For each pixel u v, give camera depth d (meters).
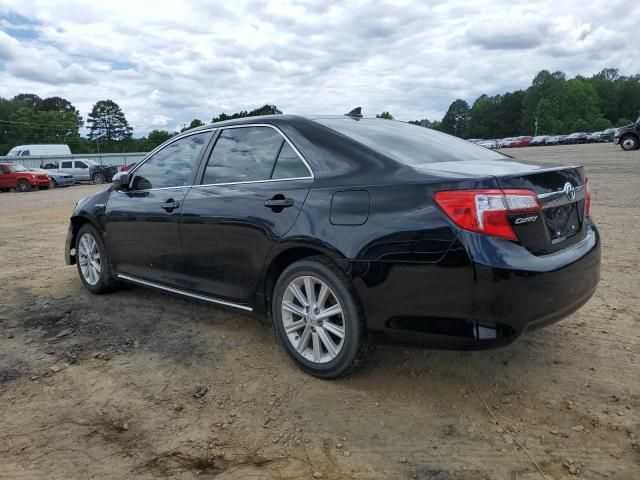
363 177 2.96
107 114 128.88
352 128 3.46
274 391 3.10
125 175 4.57
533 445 2.52
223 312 4.48
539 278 2.57
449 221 2.59
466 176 2.64
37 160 42.34
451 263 2.57
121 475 2.41
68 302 4.91
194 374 3.35
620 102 121.12
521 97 128.88
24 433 2.75
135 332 4.09
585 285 2.93
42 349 3.81
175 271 4.12
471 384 3.09
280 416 2.84
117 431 2.75
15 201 18.94
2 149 105.44
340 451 2.53
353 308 2.93
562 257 2.76
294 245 3.13
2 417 2.91
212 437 2.68
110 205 4.75
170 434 2.71
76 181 30.94
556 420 2.71
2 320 4.46
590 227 3.32
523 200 2.62
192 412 2.91
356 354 2.98
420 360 3.40
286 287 3.26
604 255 5.80
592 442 2.52
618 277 4.98
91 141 126.81
